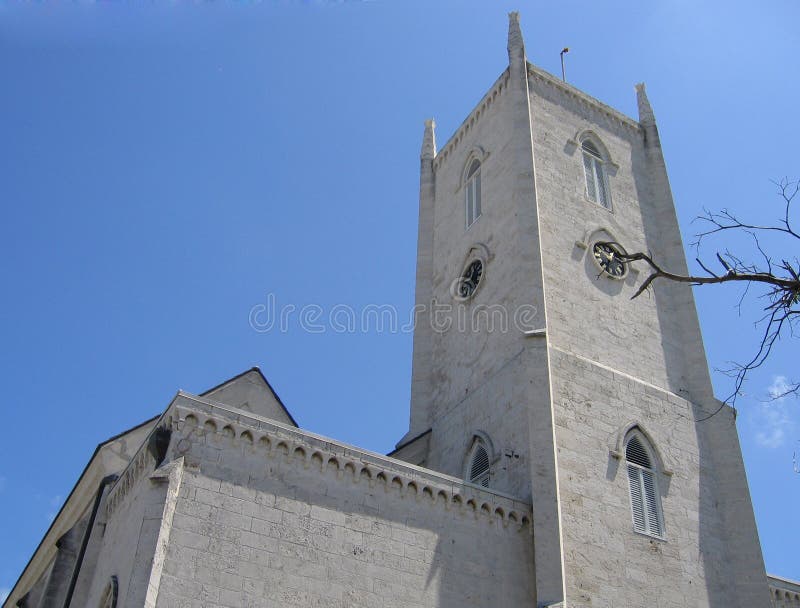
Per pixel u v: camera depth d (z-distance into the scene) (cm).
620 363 3456
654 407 3350
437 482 2616
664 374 3572
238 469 2288
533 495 2761
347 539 2347
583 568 2669
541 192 3844
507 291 3612
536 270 3478
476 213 4297
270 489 2303
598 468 2978
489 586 2523
